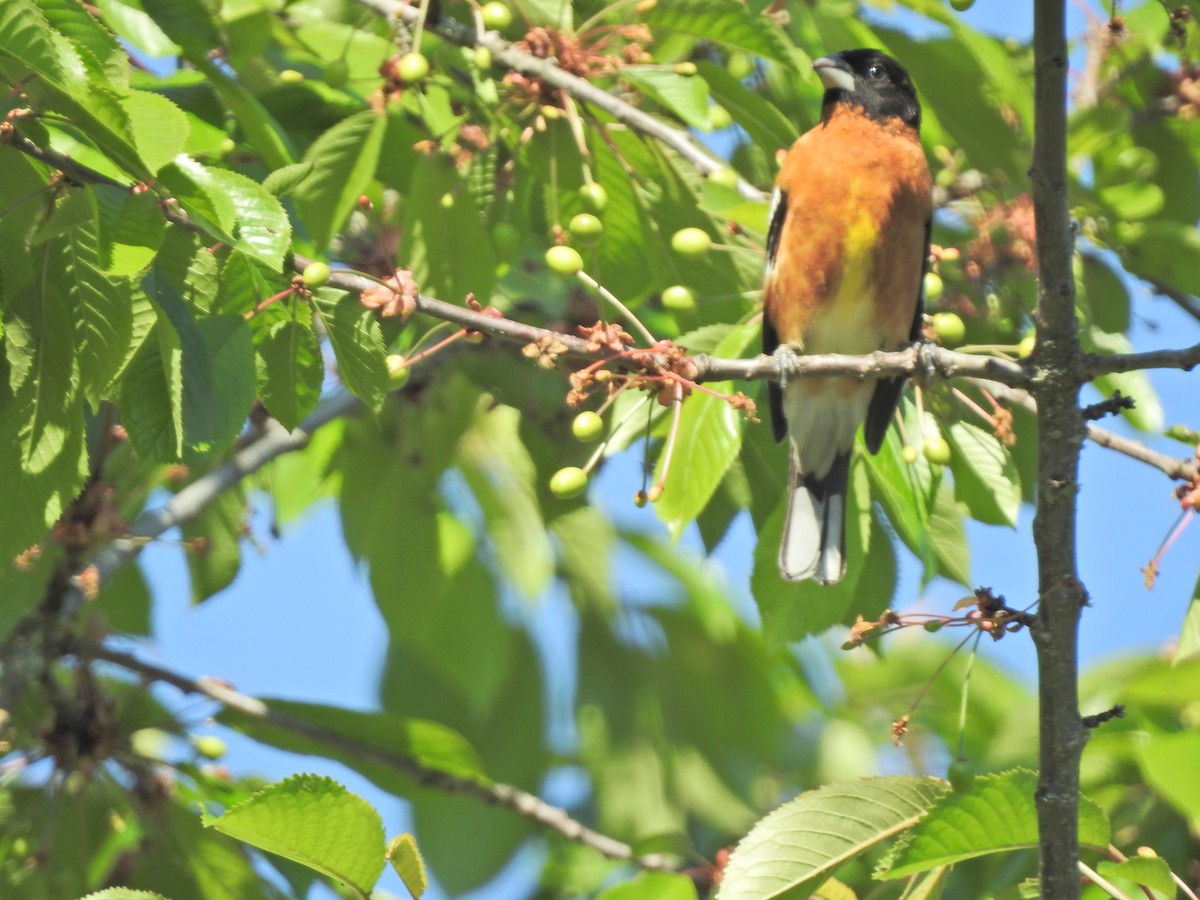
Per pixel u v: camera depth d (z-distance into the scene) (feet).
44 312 22.04
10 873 32.89
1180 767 27.22
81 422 22.70
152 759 33.76
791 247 34.91
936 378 28.89
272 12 32.86
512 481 42.73
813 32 35.68
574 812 43.68
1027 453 34.81
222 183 21.24
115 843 35.37
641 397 31.58
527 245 38.17
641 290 33.68
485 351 37.63
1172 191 40.34
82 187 20.97
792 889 23.57
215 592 36.42
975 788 22.70
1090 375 23.24
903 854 23.08
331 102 34.53
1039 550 23.45
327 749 34.30
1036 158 22.93
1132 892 26.73
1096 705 32.89
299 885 33.83
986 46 32.19
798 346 35.47
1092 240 35.94
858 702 46.03
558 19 32.71
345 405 36.99
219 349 23.57
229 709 34.01
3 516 22.47
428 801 34.86
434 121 33.71
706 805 43.73
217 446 23.35
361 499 40.32
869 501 32.48
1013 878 30.76
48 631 32.83
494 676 41.39
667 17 31.17
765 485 34.68
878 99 35.53
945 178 38.52
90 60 19.90
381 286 24.25
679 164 32.96
